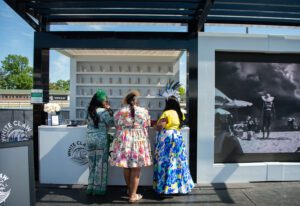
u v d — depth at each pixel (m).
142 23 4.52
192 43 4.23
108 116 3.62
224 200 3.58
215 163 4.39
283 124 4.48
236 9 3.92
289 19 4.47
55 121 4.26
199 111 4.25
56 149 4.15
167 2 3.73
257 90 4.43
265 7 3.92
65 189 3.97
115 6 3.82
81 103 6.51
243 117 4.42
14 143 2.24
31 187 2.28
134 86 6.60
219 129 4.40
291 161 4.51
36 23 4.22
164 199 3.62
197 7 3.83
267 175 4.35
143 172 4.15
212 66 4.25
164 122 3.66
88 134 3.68
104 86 6.59
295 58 4.47
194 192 3.88
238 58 4.39
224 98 4.39
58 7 3.86
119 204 3.46
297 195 3.76
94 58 6.52
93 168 3.72
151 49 4.27
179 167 3.68
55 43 4.26
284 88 4.47
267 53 4.42
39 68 4.27
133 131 3.49
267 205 3.41
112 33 4.25
